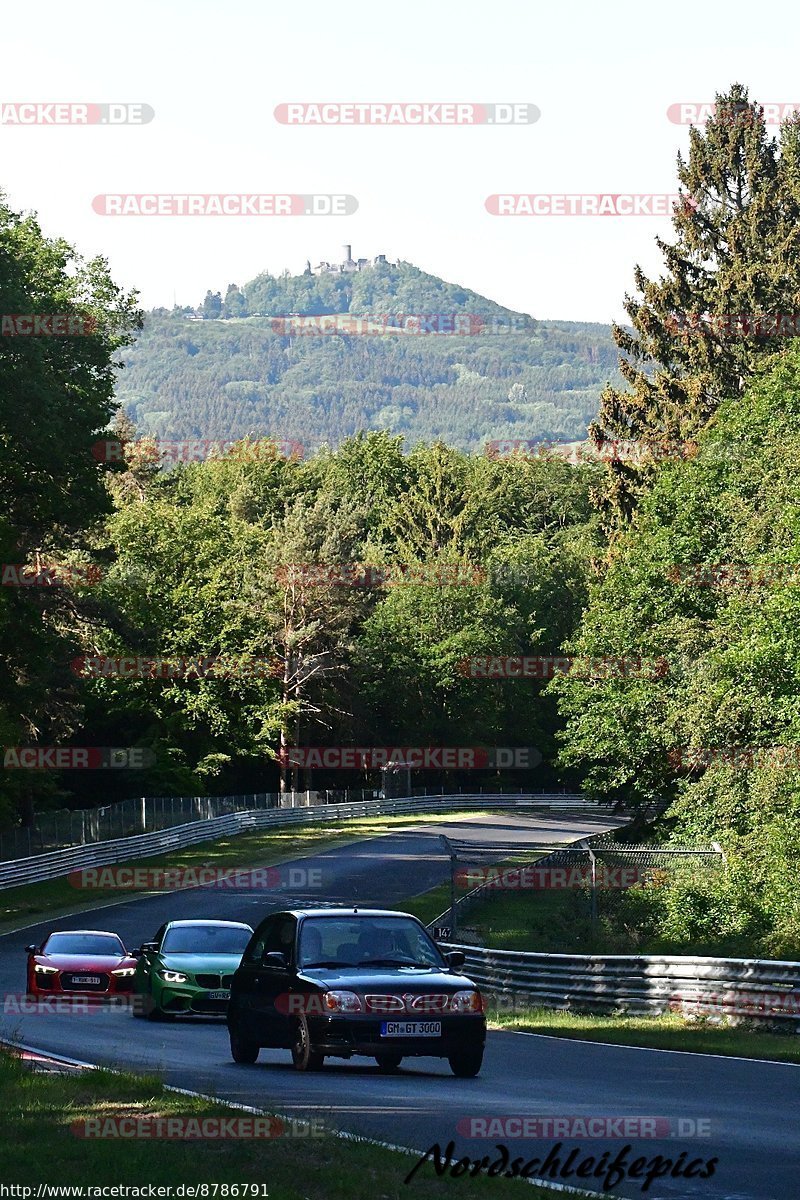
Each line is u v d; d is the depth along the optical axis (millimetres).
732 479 50594
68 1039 22578
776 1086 16797
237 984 19812
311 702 112062
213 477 142500
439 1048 17547
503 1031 26516
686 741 48688
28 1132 11812
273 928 19672
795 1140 12695
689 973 27406
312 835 90875
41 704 66500
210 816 86750
